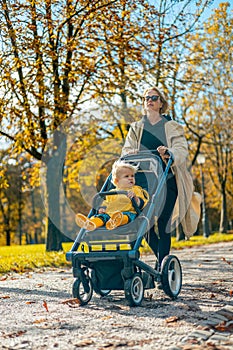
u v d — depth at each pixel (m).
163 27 16.00
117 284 5.72
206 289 6.68
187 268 9.48
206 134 27.00
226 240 24.09
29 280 8.47
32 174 17.30
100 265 5.70
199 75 21.61
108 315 5.09
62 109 14.47
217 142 31.94
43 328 4.58
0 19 13.85
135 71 15.82
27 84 14.29
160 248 6.66
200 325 4.51
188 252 14.76
